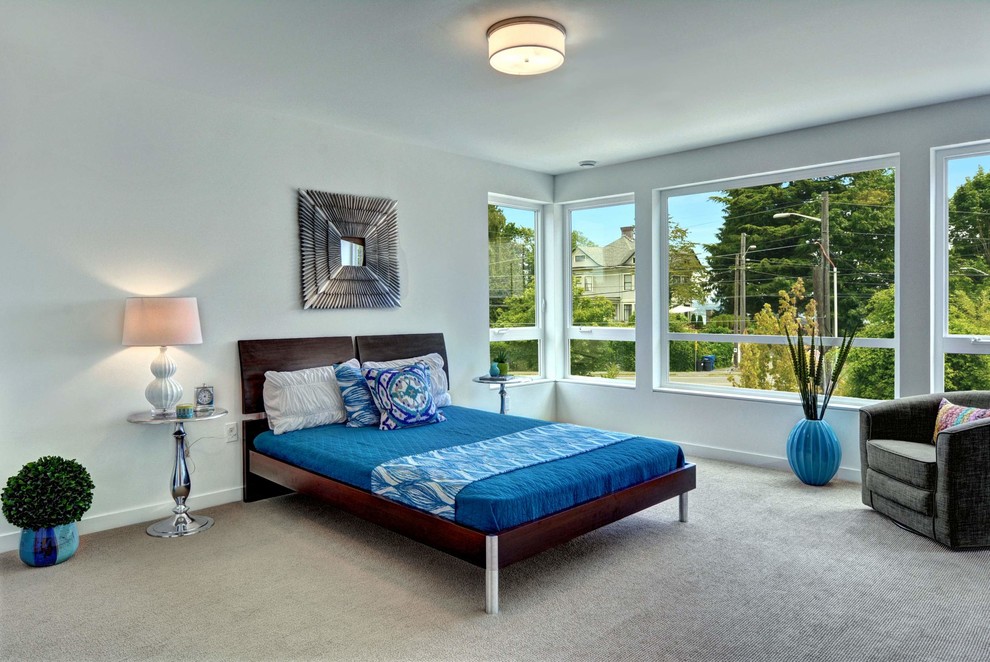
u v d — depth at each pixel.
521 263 6.14
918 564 2.89
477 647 2.23
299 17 2.69
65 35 2.90
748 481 4.33
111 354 3.47
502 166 5.69
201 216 3.82
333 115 4.18
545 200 6.11
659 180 5.34
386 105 3.95
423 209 5.06
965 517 3.04
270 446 3.80
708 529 3.40
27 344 3.20
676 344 5.47
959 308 3.97
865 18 2.73
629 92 3.69
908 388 4.07
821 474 4.14
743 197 5.00
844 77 3.45
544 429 3.83
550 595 2.63
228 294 3.96
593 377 6.10
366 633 2.33
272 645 2.25
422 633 2.33
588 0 2.56
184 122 3.73
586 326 6.16
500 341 5.93
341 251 4.50
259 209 4.09
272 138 4.14
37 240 3.22
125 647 2.24
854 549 3.08
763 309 4.92
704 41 2.97
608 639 2.27
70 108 3.30
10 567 2.95
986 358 3.86
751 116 4.18
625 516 3.06
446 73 3.38
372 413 4.05
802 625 2.35
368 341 4.65
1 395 3.13
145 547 3.21
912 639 2.24
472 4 2.58
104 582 2.79
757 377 4.97
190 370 3.79
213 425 3.91
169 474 3.70
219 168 3.89
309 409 4.01
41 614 2.49
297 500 4.06
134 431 3.57
